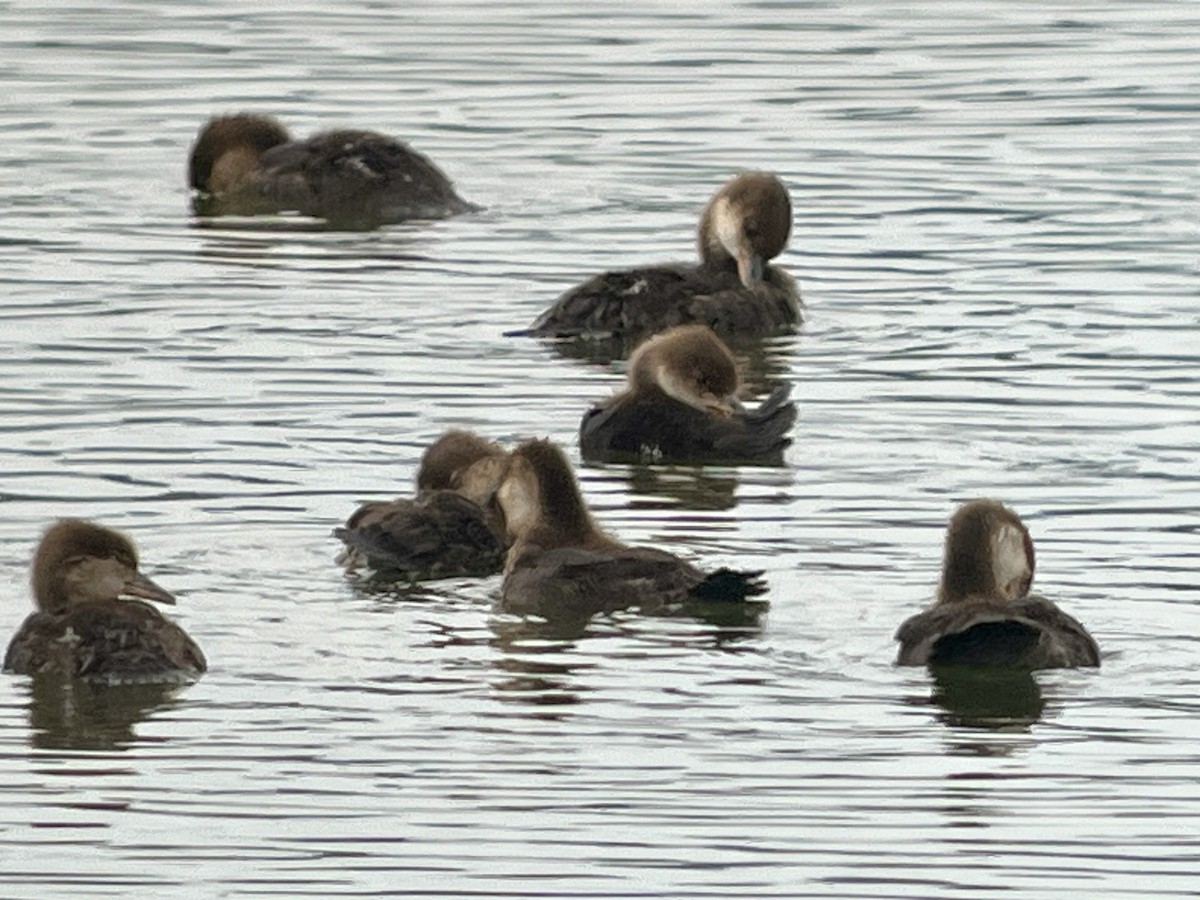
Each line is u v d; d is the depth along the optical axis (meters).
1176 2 36.00
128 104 30.83
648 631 15.33
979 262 24.42
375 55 33.09
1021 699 14.27
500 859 12.53
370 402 20.30
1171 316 22.48
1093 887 12.27
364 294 23.69
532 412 20.25
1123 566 16.27
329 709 14.20
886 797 13.15
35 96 31.09
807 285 23.92
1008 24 34.72
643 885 12.29
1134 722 13.98
